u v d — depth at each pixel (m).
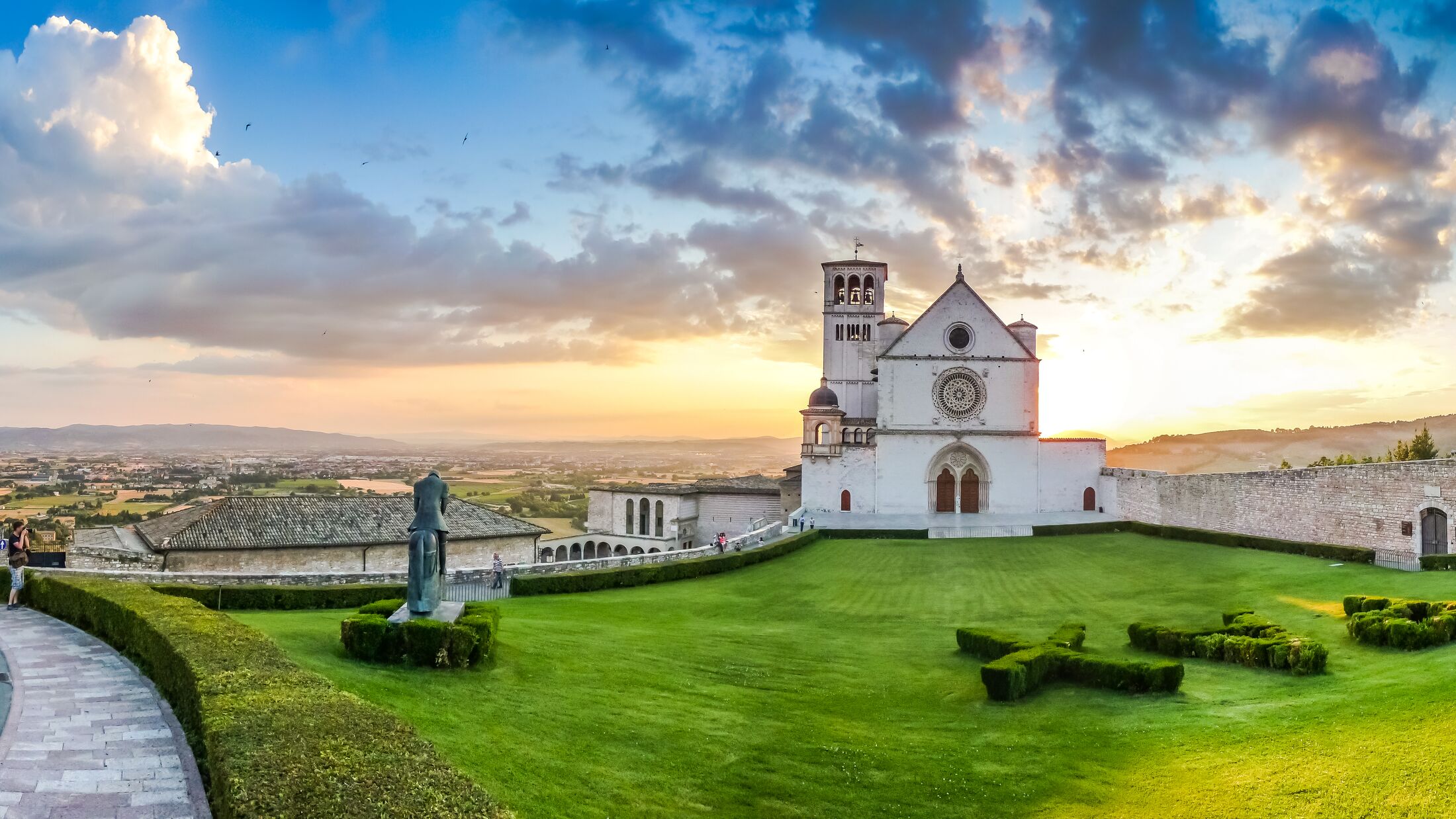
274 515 60.62
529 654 28.42
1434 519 51.94
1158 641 34.25
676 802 18.34
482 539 67.69
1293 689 27.55
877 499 86.38
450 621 27.25
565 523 161.38
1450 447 159.50
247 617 34.09
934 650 35.97
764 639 36.91
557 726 21.50
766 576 57.56
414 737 15.14
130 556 52.84
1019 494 86.06
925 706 27.41
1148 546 67.12
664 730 22.48
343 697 16.83
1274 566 55.19
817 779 20.33
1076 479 86.50
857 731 24.14
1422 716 21.25
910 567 60.56
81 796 14.90
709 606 47.41
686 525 96.19
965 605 47.97
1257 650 30.77
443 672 24.44
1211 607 45.38
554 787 17.75
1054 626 42.03
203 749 16.22
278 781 12.75
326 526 60.81
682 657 31.48
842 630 40.91
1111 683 28.47
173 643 20.53
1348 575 49.38
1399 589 44.12
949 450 86.56
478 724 20.39
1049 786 20.22
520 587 48.22
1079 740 23.47
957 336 86.62
